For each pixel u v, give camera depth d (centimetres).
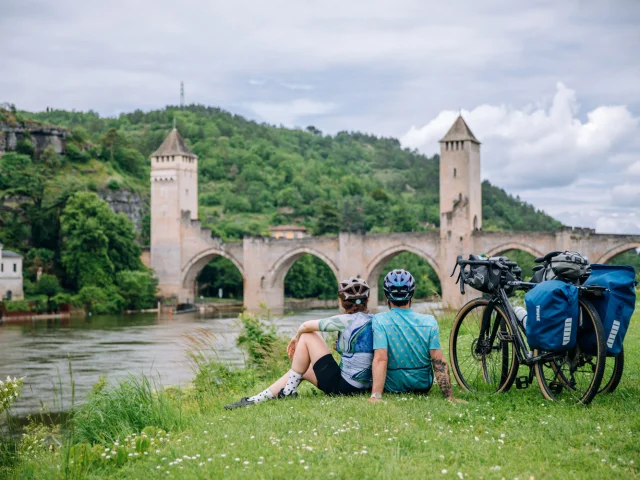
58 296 11369
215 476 841
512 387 1279
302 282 15575
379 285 14862
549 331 1090
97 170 18188
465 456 876
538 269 1250
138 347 6325
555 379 1197
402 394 1164
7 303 10588
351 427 990
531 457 871
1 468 1210
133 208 17612
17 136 17400
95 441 1263
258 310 12669
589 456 868
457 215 11112
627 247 10125
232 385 1880
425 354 1163
